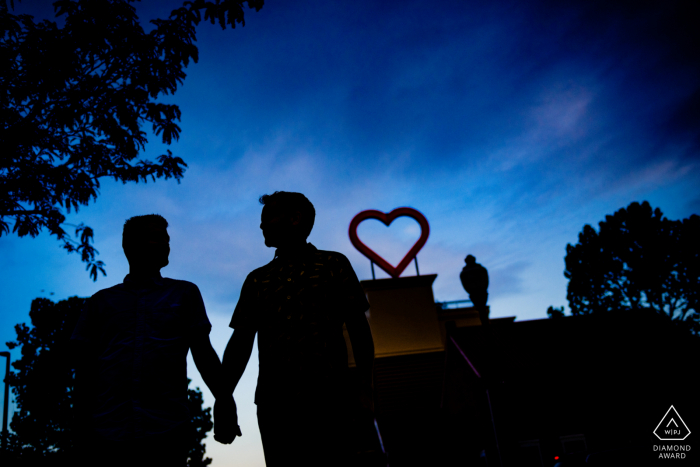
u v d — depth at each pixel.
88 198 7.81
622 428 15.80
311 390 1.89
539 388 16.52
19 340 23.14
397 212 26.92
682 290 35.78
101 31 6.64
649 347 18.53
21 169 7.25
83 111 6.98
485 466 17.02
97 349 2.46
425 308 25.67
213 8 6.82
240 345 2.29
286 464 1.84
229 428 2.31
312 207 2.51
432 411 21.70
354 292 2.20
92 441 2.19
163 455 2.24
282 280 2.17
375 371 23.67
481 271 8.45
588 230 40.72
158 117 7.61
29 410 20.86
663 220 37.34
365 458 1.82
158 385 2.36
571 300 40.84
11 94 6.68
